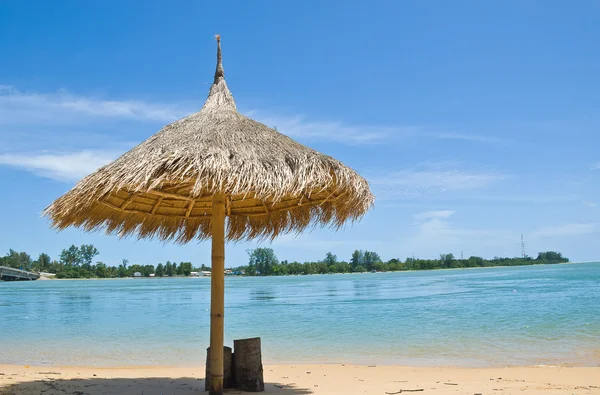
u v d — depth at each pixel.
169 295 45.16
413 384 7.80
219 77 6.80
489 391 7.03
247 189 4.76
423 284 57.16
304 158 5.23
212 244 5.82
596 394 6.80
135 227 6.91
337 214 6.58
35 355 12.66
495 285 47.72
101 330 17.88
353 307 26.41
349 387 7.48
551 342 13.41
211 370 5.73
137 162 4.88
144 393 6.61
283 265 168.00
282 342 14.44
